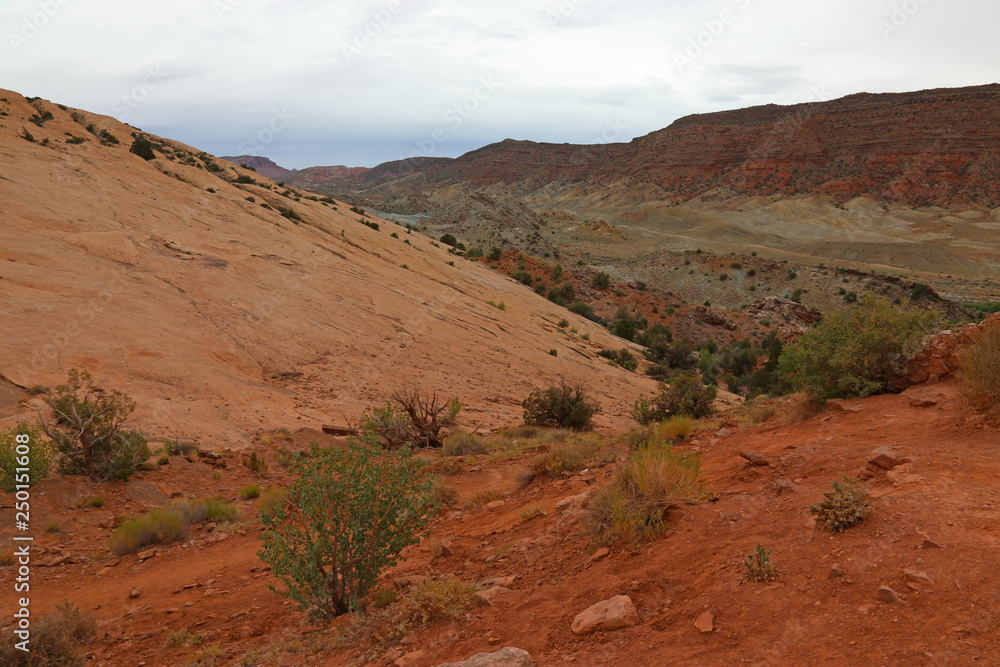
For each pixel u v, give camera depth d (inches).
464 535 322.0
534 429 869.8
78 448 540.1
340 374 1176.8
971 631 114.4
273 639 229.5
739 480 271.6
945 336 361.1
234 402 868.0
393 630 191.8
